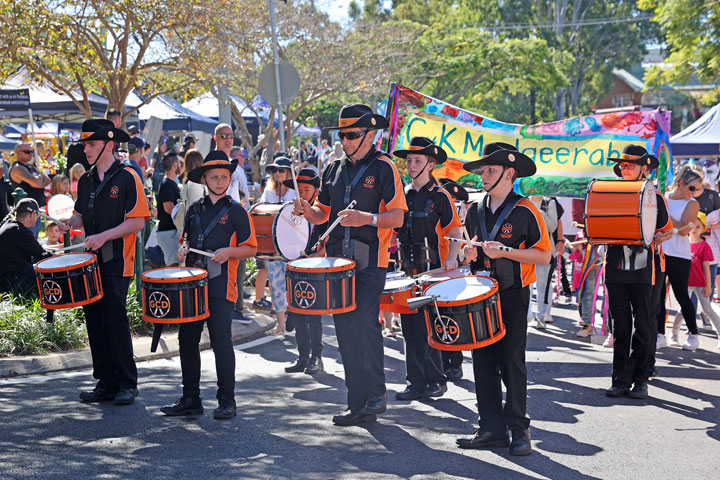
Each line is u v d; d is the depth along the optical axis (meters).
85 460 5.18
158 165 15.38
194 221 6.26
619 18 62.19
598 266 9.38
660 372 7.76
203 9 14.76
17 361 7.41
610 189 6.83
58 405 6.40
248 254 6.20
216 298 6.14
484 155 5.63
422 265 7.16
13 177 13.30
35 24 13.93
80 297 6.14
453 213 7.12
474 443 5.48
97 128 6.39
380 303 6.38
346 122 5.92
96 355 6.50
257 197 15.84
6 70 15.10
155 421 6.03
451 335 5.10
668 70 29.84
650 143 9.60
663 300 8.68
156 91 17.39
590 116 9.73
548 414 6.37
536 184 9.87
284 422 6.05
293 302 5.76
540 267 10.02
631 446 5.57
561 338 9.52
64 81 15.65
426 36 43.59
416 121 9.84
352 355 5.99
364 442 5.62
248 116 26.30
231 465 5.12
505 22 59.03
